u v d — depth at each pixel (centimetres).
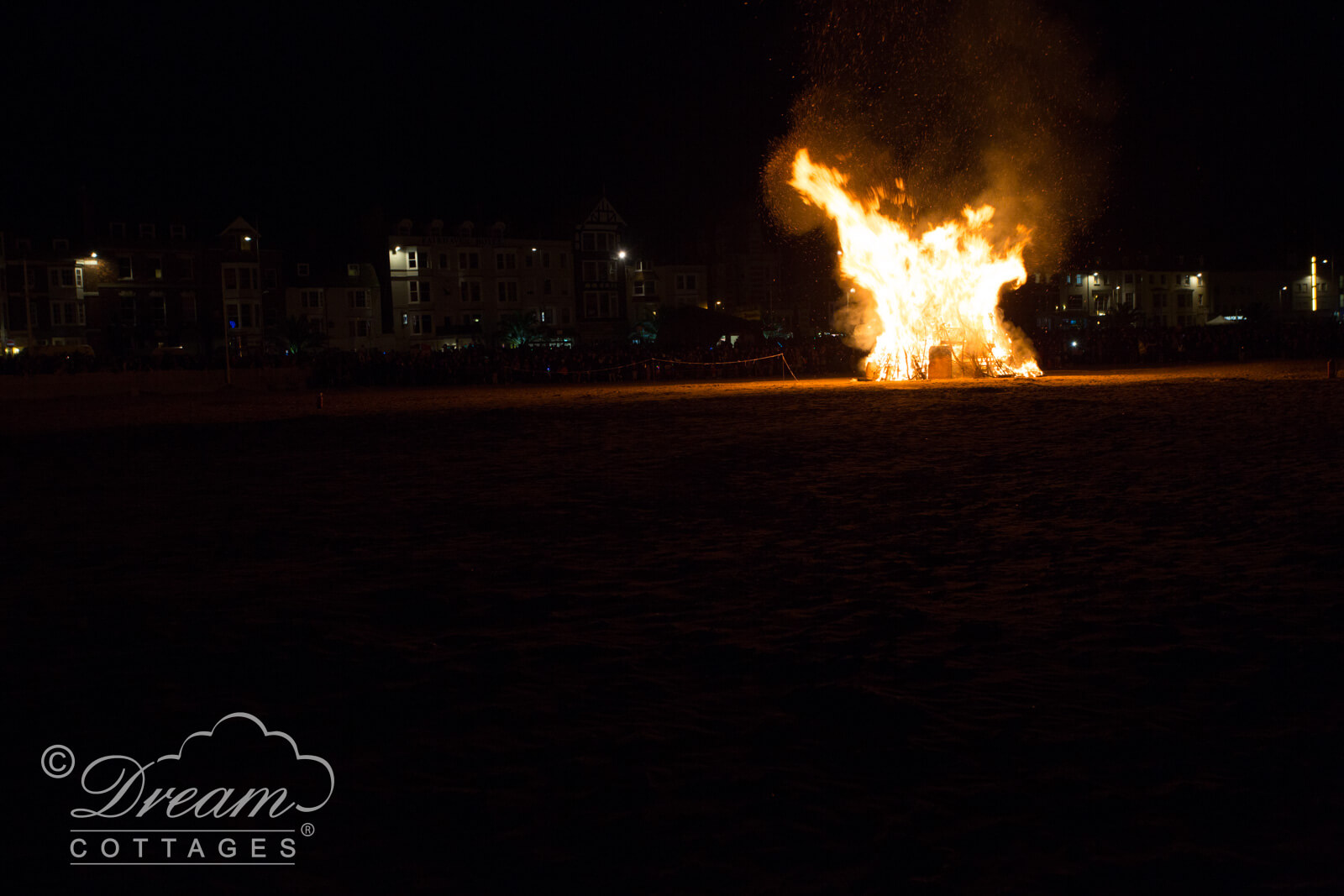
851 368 5128
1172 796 434
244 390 4531
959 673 596
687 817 425
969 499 1191
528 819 427
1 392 4053
